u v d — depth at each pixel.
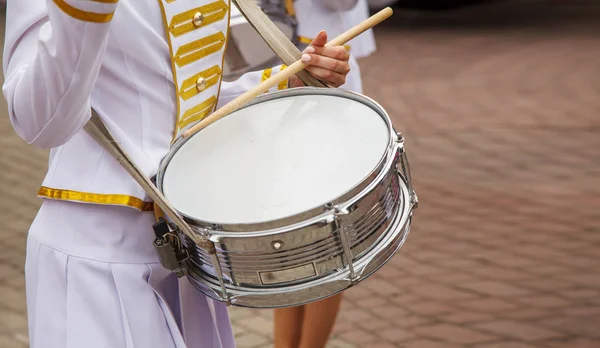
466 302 4.92
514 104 8.85
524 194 6.55
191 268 2.27
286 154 2.37
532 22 12.49
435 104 8.97
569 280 5.14
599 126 8.06
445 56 10.84
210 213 2.18
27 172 7.09
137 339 2.33
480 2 13.64
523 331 4.58
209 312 2.63
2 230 5.99
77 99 1.96
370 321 4.73
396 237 2.22
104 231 2.31
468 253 5.57
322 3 3.78
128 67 2.29
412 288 5.12
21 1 2.14
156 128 2.36
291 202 2.16
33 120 2.02
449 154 7.50
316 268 2.09
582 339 4.47
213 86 2.51
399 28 12.48
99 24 1.86
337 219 2.04
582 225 5.93
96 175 2.29
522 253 5.54
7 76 2.16
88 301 2.32
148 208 2.32
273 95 2.62
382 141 2.30
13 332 4.64
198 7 2.37
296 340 3.64
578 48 10.92
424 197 6.55
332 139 2.38
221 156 2.39
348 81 3.89
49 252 2.36
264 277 2.11
